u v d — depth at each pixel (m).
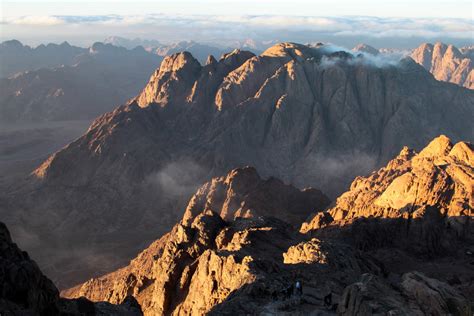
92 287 151.75
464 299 57.94
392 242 115.56
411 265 102.81
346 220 123.62
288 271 73.12
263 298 63.06
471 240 111.69
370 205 129.00
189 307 86.19
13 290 50.03
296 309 58.31
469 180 117.31
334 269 74.75
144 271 133.12
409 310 51.22
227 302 63.06
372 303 51.41
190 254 108.81
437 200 117.62
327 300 58.34
